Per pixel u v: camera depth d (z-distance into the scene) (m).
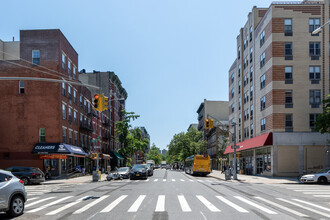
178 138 84.62
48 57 36.25
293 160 34.94
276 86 35.47
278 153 35.03
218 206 12.12
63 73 38.03
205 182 27.75
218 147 64.31
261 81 39.62
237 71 52.62
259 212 10.70
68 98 39.34
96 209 11.46
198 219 9.38
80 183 27.97
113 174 32.62
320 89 35.34
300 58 35.62
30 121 35.41
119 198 14.84
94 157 32.72
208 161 42.91
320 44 35.75
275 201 13.91
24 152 34.91
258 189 20.27
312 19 35.97
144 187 21.55
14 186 10.30
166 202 13.30
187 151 83.38
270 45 36.34
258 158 40.72
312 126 35.03
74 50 43.56
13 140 35.12
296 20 35.97
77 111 43.34
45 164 34.97
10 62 35.94
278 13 36.16
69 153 34.72
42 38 36.50
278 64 35.62
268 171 36.78
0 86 35.72
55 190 20.27
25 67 35.91
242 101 49.22
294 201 14.01
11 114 35.47
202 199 14.42
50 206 12.54
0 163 34.72
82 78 58.81
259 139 37.75
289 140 34.88
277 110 35.25
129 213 10.50
